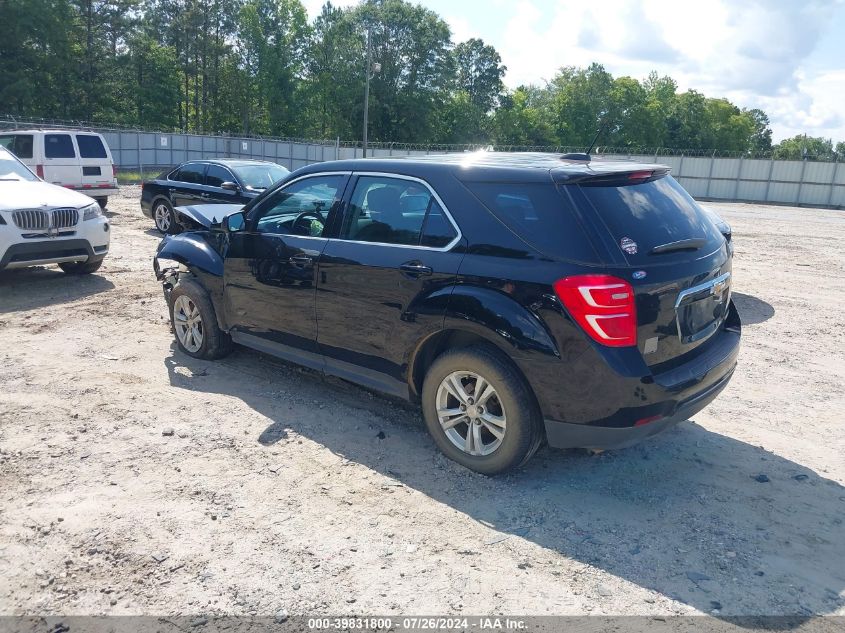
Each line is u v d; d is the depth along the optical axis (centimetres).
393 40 7438
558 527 354
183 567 314
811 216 2906
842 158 4006
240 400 515
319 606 290
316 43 7856
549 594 301
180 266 645
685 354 382
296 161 4816
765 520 365
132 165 4516
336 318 462
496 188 390
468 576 313
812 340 733
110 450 427
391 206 437
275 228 510
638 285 346
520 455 385
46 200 841
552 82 9631
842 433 484
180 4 7856
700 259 387
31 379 545
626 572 318
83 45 6525
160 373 567
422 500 379
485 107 8906
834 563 328
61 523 346
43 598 292
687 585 309
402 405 515
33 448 426
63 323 709
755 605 296
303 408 503
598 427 356
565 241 356
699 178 4231
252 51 7731
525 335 360
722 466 427
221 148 4834
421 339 411
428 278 403
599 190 370
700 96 9925
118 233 1376
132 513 357
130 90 7275
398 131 7719
